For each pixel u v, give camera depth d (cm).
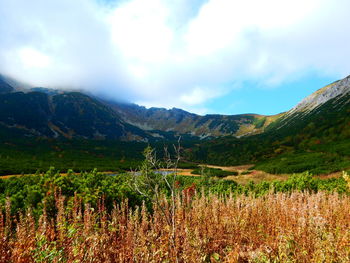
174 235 394
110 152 12156
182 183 1688
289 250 401
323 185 1517
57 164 6662
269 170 4641
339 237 421
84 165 7069
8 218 464
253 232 539
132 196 692
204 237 470
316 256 378
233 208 693
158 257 362
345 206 738
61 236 378
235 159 9219
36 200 619
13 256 335
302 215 503
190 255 377
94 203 588
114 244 421
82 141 14538
